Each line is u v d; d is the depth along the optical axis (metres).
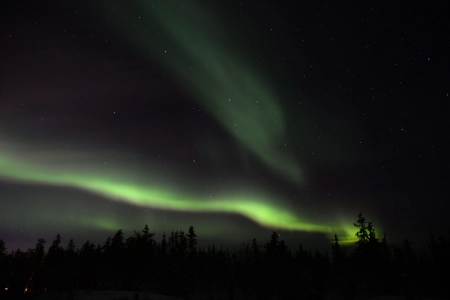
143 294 30.02
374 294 26.42
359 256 33.88
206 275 48.31
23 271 31.89
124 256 40.91
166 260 42.41
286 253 35.62
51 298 25.64
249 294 39.28
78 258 39.22
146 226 44.19
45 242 37.47
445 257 23.11
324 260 41.69
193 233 43.56
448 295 21.98
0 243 33.91
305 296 27.31
